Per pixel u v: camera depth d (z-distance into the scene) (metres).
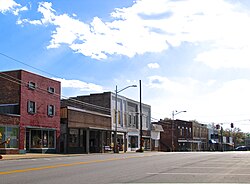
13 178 15.12
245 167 21.69
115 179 15.08
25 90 42.06
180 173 17.77
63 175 16.56
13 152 39.62
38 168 20.25
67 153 46.78
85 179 15.02
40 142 44.28
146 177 15.91
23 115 41.47
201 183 13.85
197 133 103.50
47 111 45.69
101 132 55.66
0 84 42.50
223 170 19.53
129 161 27.88
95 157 35.19
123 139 65.38
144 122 74.88
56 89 47.72
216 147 119.94
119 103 64.62
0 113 38.28
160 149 88.25
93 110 62.22
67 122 48.47
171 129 89.69
